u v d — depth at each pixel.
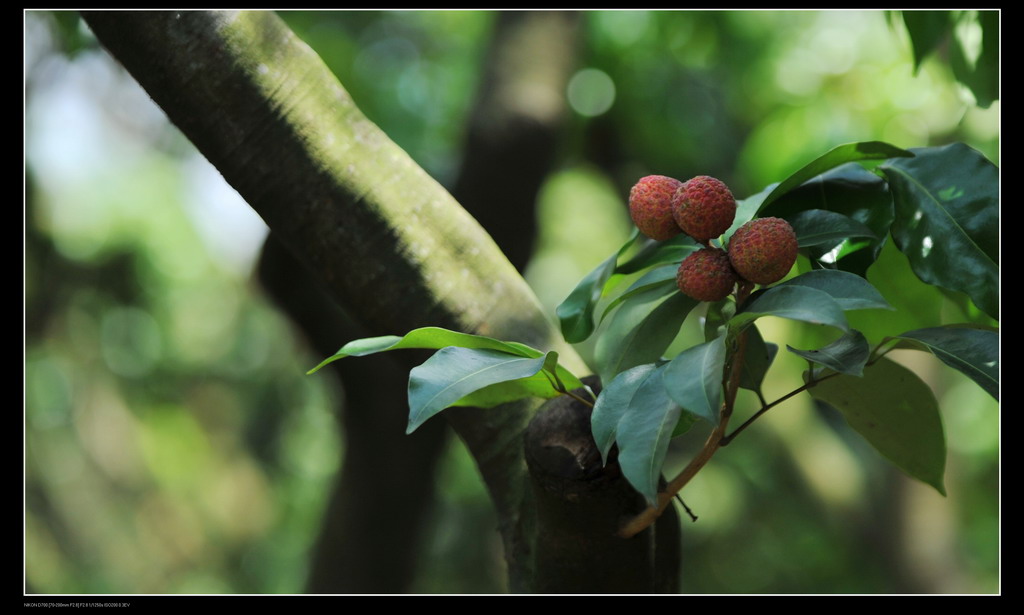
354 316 1.42
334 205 1.40
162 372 7.58
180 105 1.40
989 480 6.08
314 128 1.40
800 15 3.72
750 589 6.84
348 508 3.16
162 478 7.39
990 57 1.63
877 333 1.52
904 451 1.40
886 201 1.37
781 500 6.84
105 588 6.44
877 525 5.09
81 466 7.00
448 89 4.35
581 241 6.16
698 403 1.19
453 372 1.26
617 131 4.26
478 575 6.58
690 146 4.27
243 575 7.38
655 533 1.40
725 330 1.24
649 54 4.05
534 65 2.97
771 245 1.23
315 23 4.14
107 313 6.75
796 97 3.44
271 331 7.83
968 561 6.08
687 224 1.26
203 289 7.28
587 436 1.32
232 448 7.89
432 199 1.42
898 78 3.23
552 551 1.36
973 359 1.27
